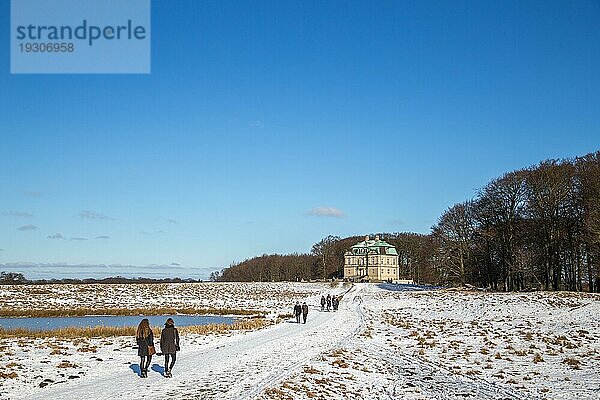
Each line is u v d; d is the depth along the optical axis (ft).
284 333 140.87
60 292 316.40
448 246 307.58
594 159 234.17
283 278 571.69
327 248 563.07
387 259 525.34
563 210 240.12
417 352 106.52
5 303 260.01
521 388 73.67
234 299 307.37
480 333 135.74
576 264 244.01
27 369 78.84
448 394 70.85
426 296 263.70
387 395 70.49
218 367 84.48
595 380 77.41
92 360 89.25
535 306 188.55
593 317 153.48
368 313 211.61
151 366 85.05
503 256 268.62
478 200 288.10
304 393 67.87
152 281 434.30
